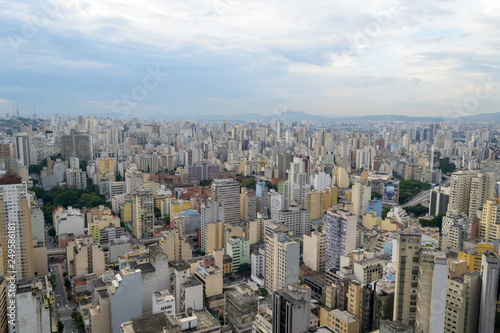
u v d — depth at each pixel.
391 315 133.38
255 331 141.62
